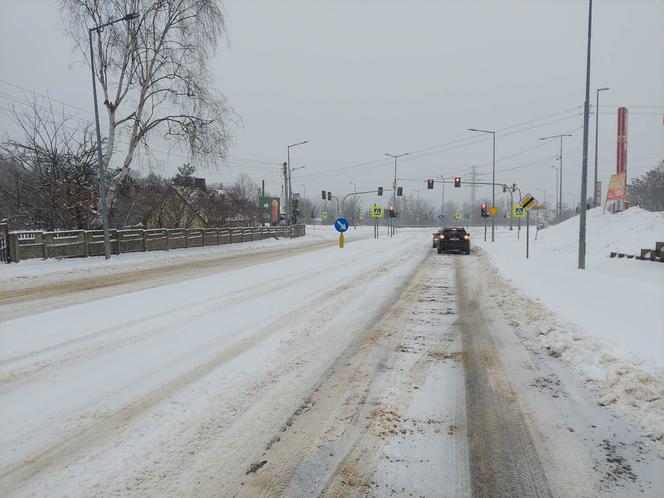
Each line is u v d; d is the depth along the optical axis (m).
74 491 2.81
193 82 21.92
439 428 3.67
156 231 23.16
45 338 6.33
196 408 4.02
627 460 3.19
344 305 8.75
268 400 4.20
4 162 22.12
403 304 8.94
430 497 2.79
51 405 4.09
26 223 22.62
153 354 5.58
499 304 9.00
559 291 9.89
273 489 2.86
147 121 21.92
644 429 3.64
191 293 10.15
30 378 4.77
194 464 3.13
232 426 3.69
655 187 49.97
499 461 3.19
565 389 4.49
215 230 28.88
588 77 14.84
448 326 7.12
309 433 3.58
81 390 4.44
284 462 3.16
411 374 4.92
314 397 4.28
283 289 10.68
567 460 3.19
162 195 29.83
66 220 21.38
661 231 20.31
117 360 5.36
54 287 11.35
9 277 13.24
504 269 14.70
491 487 2.89
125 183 24.59
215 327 6.93
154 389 4.46
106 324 7.15
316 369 5.05
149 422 3.75
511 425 3.73
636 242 20.19
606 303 8.43
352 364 5.23
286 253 23.03
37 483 2.89
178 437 3.50
